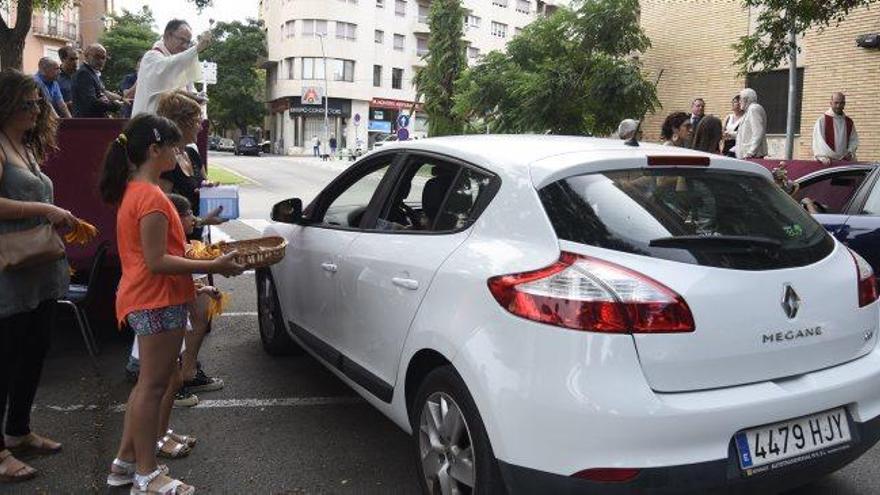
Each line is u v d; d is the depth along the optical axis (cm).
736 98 934
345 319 397
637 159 300
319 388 492
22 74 344
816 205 643
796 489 349
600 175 291
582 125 1692
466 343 279
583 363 246
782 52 1035
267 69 7075
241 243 375
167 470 352
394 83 6544
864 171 627
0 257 334
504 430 260
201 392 480
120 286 326
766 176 334
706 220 286
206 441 406
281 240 371
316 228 458
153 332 320
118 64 6438
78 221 359
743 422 254
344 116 6278
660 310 248
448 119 3978
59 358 543
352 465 378
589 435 243
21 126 350
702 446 248
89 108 809
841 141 912
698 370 253
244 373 520
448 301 297
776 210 312
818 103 1327
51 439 404
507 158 313
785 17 984
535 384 253
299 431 421
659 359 247
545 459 251
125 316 322
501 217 296
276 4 6569
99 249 512
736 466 254
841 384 279
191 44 605
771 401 259
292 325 493
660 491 242
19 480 354
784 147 1383
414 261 330
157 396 329
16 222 345
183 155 446
